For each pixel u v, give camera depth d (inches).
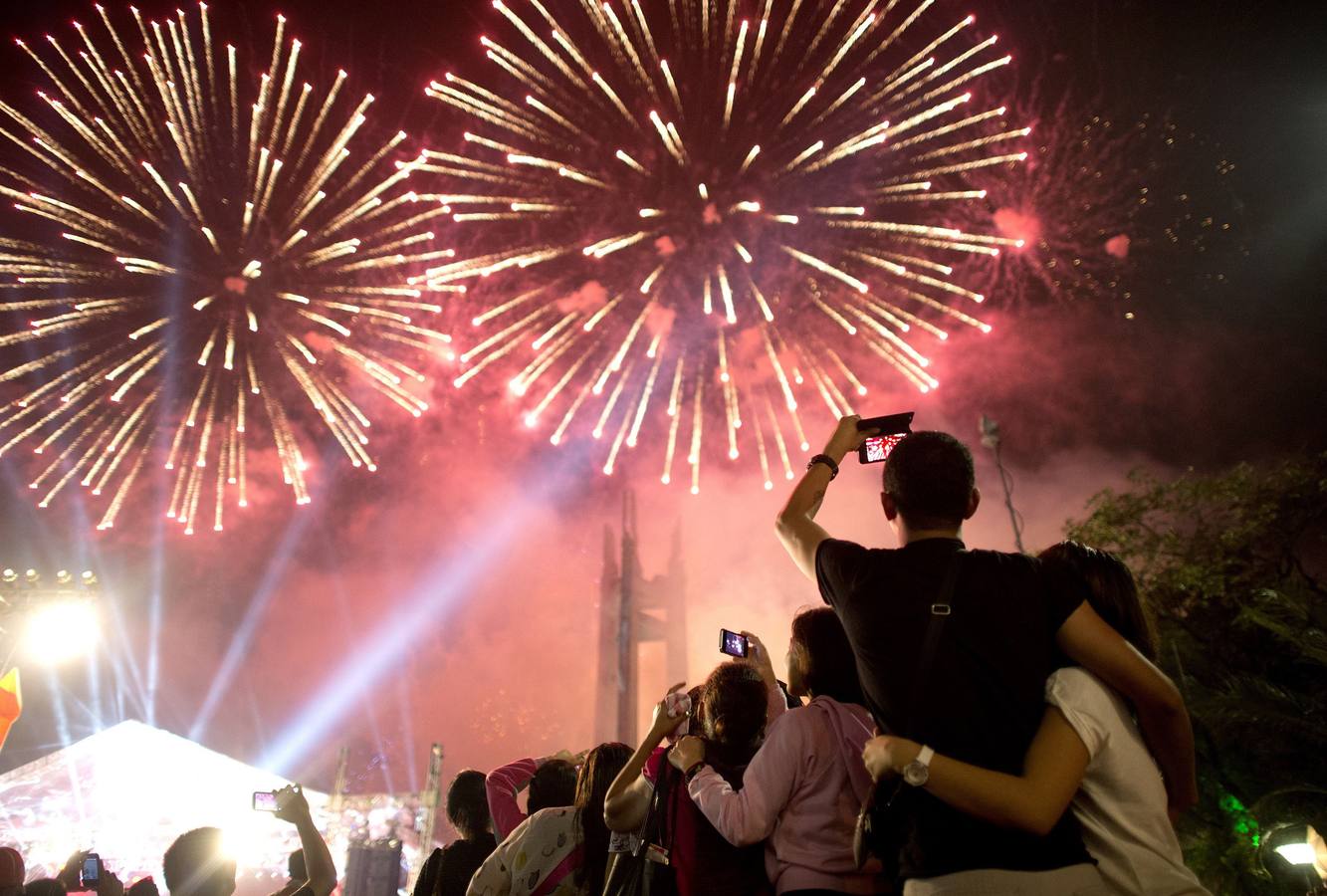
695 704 188.4
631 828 173.2
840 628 164.1
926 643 116.9
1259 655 615.8
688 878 160.2
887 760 108.3
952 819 110.6
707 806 154.1
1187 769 121.5
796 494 146.5
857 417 155.9
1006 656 115.1
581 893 183.8
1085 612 119.5
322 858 192.9
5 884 226.2
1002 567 121.4
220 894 184.4
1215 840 523.8
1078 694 114.3
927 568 122.0
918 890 111.4
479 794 242.7
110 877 297.3
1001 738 112.7
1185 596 654.5
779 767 149.6
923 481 129.4
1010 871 108.0
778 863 148.0
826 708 155.0
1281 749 511.5
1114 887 113.7
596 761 193.6
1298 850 332.2
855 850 123.1
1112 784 115.8
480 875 186.7
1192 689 543.5
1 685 631.8
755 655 189.9
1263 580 609.0
